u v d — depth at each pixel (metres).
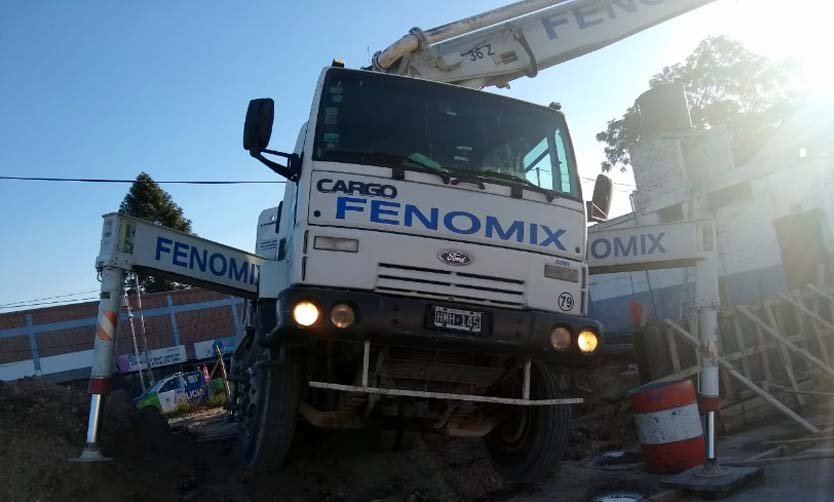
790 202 15.63
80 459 6.01
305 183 5.08
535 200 5.52
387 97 5.60
